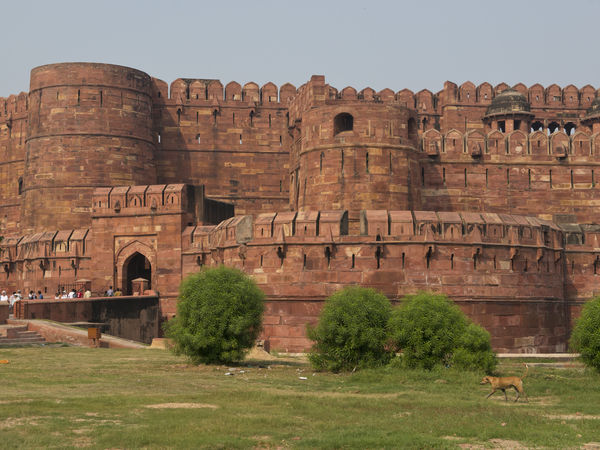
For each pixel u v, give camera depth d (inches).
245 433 459.8
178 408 535.5
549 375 820.0
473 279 1311.5
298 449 426.6
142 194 1670.8
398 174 1606.8
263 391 632.4
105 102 1926.7
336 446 432.5
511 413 548.1
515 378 646.5
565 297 1482.5
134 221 1669.5
